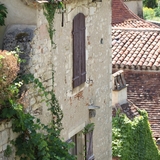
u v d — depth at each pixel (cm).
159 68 2725
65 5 1523
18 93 1336
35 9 1408
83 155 1697
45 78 1466
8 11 1423
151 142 2305
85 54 1664
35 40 1405
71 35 1572
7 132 1281
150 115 2616
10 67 1233
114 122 2205
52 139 1399
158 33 2912
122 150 2184
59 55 1520
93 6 1683
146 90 2700
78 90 1633
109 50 1812
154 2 5759
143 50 2809
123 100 2444
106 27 1780
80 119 1664
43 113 1462
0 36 1423
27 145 1312
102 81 1784
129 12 3550
